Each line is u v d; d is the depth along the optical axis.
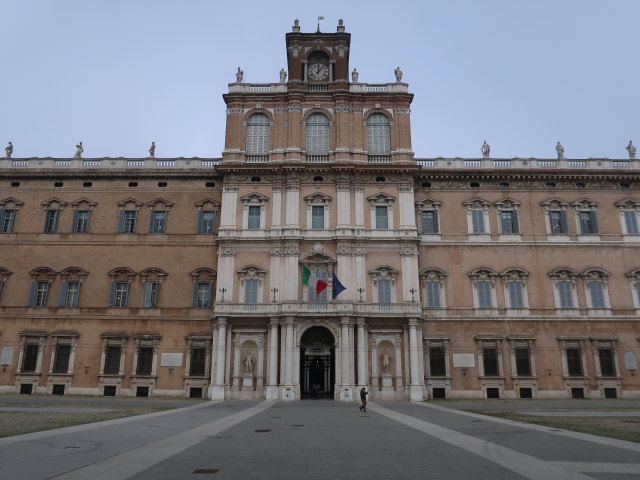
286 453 17.81
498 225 60.25
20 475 13.87
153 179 62.25
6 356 56.91
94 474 14.07
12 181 62.38
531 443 20.42
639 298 57.91
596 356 55.97
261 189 59.69
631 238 59.72
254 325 55.34
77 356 56.81
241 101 62.75
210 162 63.09
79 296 58.47
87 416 31.39
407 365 54.06
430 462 16.16
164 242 59.94
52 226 61.00
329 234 58.00
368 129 62.22
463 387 55.50
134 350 56.84
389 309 54.88
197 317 57.50
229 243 57.53
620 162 62.19
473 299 57.75
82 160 63.03
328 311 53.78
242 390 53.72
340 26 66.44
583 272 58.31
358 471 14.63
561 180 61.47
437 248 59.44
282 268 56.62
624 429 25.27
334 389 54.41
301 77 64.56
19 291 58.69
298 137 60.97
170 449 18.55
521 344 56.44
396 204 59.25
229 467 15.15
